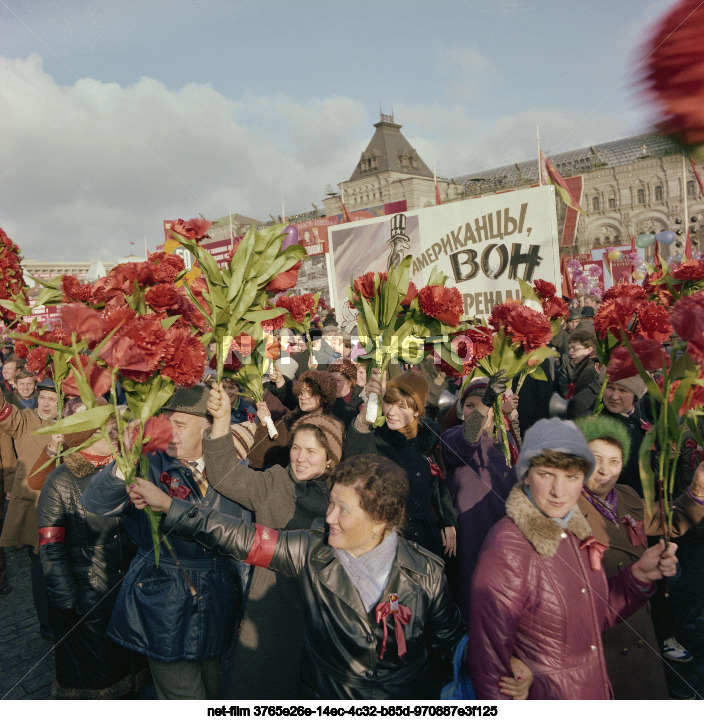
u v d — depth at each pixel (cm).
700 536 143
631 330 160
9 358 445
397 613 148
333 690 153
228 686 190
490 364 204
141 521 206
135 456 157
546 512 137
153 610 196
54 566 234
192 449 202
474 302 409
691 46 44
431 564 159
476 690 139
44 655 294
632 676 137
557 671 132
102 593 237
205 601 200
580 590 133
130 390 154
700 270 185
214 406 189
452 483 213
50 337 219
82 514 234
